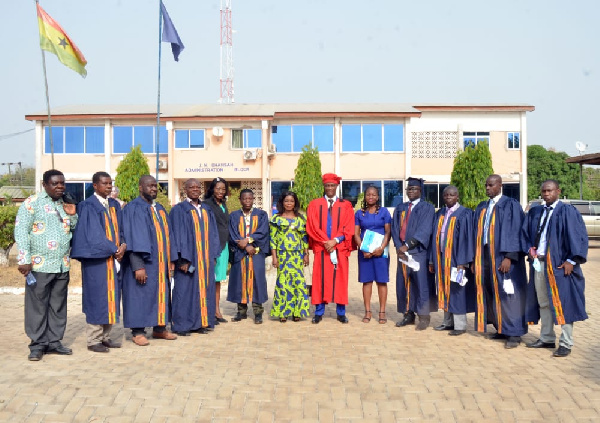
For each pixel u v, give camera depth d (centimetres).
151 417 436
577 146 2425
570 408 456
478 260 703
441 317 863
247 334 734
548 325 657
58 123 2609
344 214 813
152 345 668
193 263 725
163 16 1744
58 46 1422
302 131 2605
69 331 758
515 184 2777
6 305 946
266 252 823
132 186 2242
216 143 2569
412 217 780
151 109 2769
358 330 761
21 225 579
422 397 481
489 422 431
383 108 2712
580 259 612
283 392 492
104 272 626
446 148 2767
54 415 434
